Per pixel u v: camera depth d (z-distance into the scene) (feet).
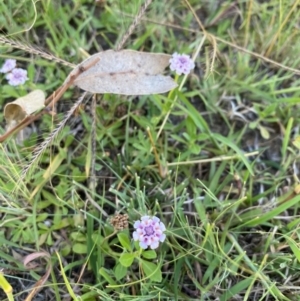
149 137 0.63
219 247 0.54
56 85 0.67
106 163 0.64
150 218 0.52
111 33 0.73
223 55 0.72
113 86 0.59
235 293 0.55
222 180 0.65
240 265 0.58
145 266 0.53
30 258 0.55
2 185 0.58
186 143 0.65
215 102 0.69
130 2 0.70
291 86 0.72
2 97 0.65
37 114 0.59
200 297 0.56
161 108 0.65
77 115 0.61
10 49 0.68
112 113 0.65
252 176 0.64
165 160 0.62
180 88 0.64
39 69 0.70
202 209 0.59
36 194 0.60
